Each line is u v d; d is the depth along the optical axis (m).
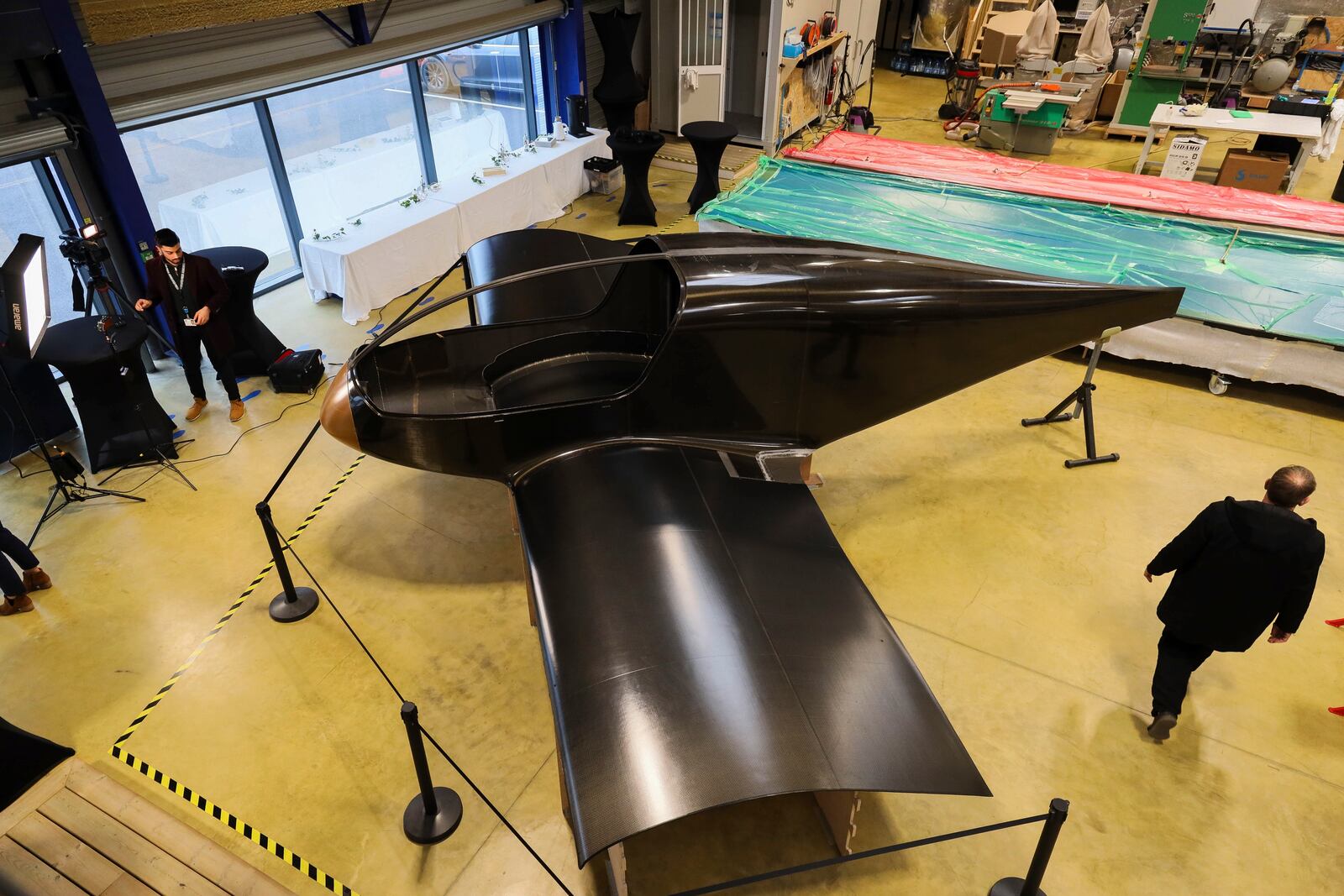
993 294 4.28
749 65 11.52
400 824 3.30
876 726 2.73
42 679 3.92
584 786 2.52
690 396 3.95
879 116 12.38
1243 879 3.10
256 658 4.02
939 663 3.96
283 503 5.02
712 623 3.01
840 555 3.50
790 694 2.78
